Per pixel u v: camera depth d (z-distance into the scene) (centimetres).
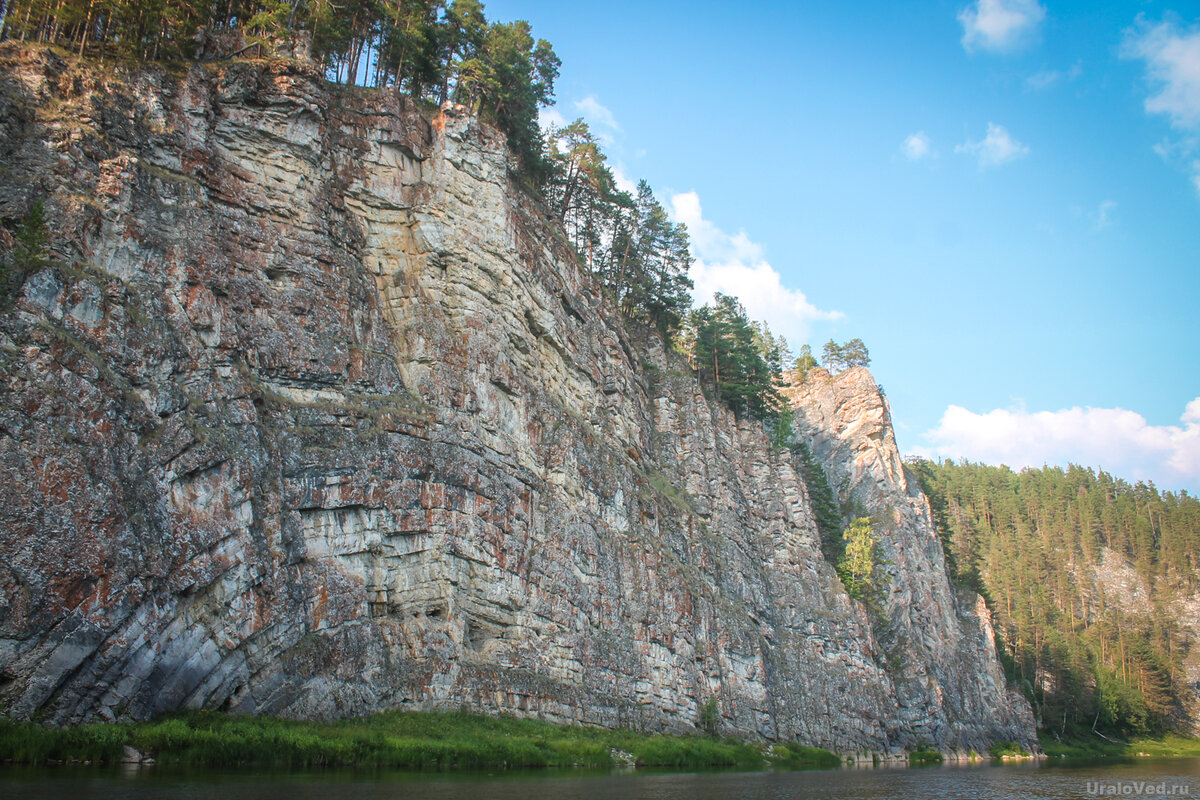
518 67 7031
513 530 4769
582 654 4984
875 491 11131
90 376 3053
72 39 4178
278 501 3628
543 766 3931
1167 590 19238
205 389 3528
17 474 2745
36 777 2392
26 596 2656
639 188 9012
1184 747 13475
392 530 4084
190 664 3102
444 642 4119
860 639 8362
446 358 4753
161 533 3094
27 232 3127
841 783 4741
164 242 3681
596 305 7112
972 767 7562
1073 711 13162
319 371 4138
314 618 3634
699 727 5834
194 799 2241
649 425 7638
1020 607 14675
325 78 4897
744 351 9912
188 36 4566
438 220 5038
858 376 12400
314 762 3133
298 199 4444
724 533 7612
